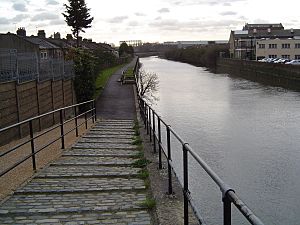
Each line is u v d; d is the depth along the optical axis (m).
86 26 60.62
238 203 2.39
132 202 5.50
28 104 15.25
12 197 5.72
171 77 72.69
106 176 6.94
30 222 4.78
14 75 14.07
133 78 44.09
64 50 47.75
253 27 117.75
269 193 15.06
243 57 101.00
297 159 19.52
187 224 4.45
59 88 20.88
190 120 30.69
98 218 4.93
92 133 13.21
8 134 12.96
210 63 109.44
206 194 12.90
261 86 54.84
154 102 40.72
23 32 45.88
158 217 4.91
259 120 30.02
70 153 9.21
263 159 19.58
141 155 8.75
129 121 18.45
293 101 39.25
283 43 92.69
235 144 22.88
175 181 6.44
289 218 13.06
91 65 27.12
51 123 18.95
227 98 42.91
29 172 7.21
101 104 28.33
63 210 5.13
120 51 135.00
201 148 22.14
